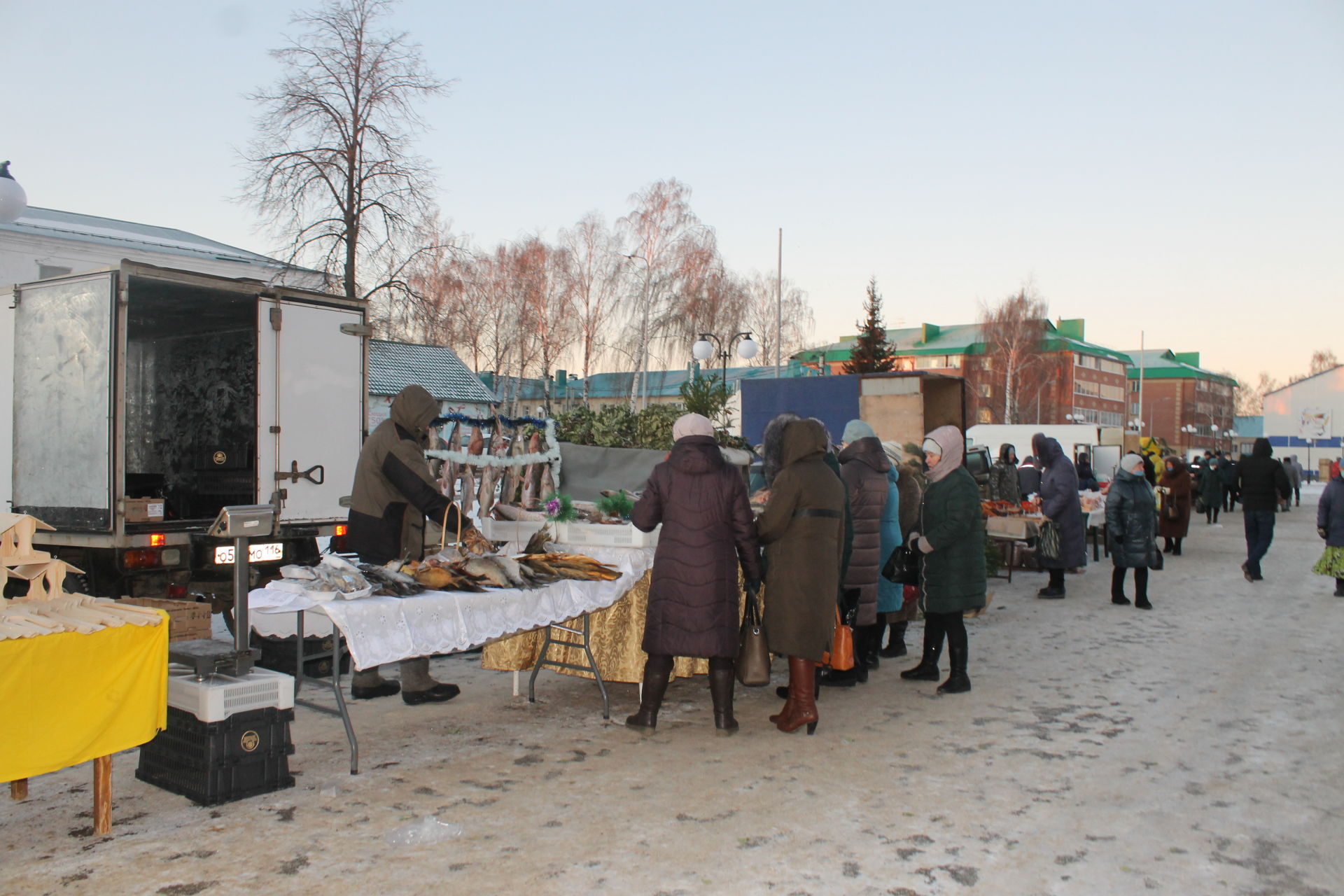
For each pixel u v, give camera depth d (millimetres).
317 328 7004
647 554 5480
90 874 3127
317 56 24094
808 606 4914
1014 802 3959
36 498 6266
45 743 3213
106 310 5910
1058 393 62656
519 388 40344
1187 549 15906
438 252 26609
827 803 3914
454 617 4316
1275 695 5859
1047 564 10016
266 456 6664
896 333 85812
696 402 8438
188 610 5730
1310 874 3271
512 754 4527
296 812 3715
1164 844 3531
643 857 3344
